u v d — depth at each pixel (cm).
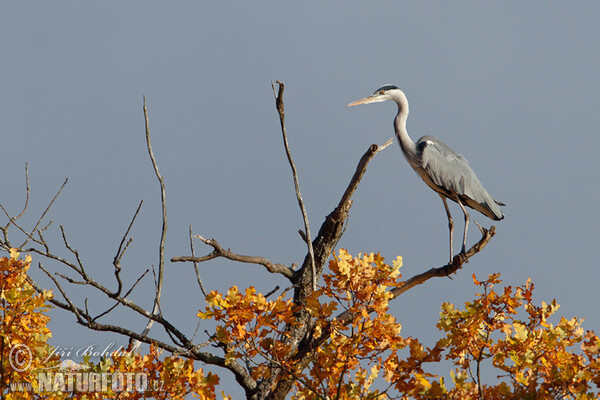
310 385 1065
